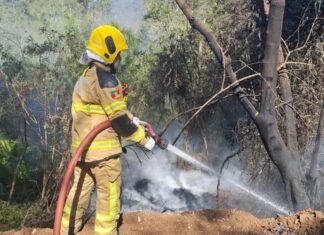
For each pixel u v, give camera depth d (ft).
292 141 21.63
